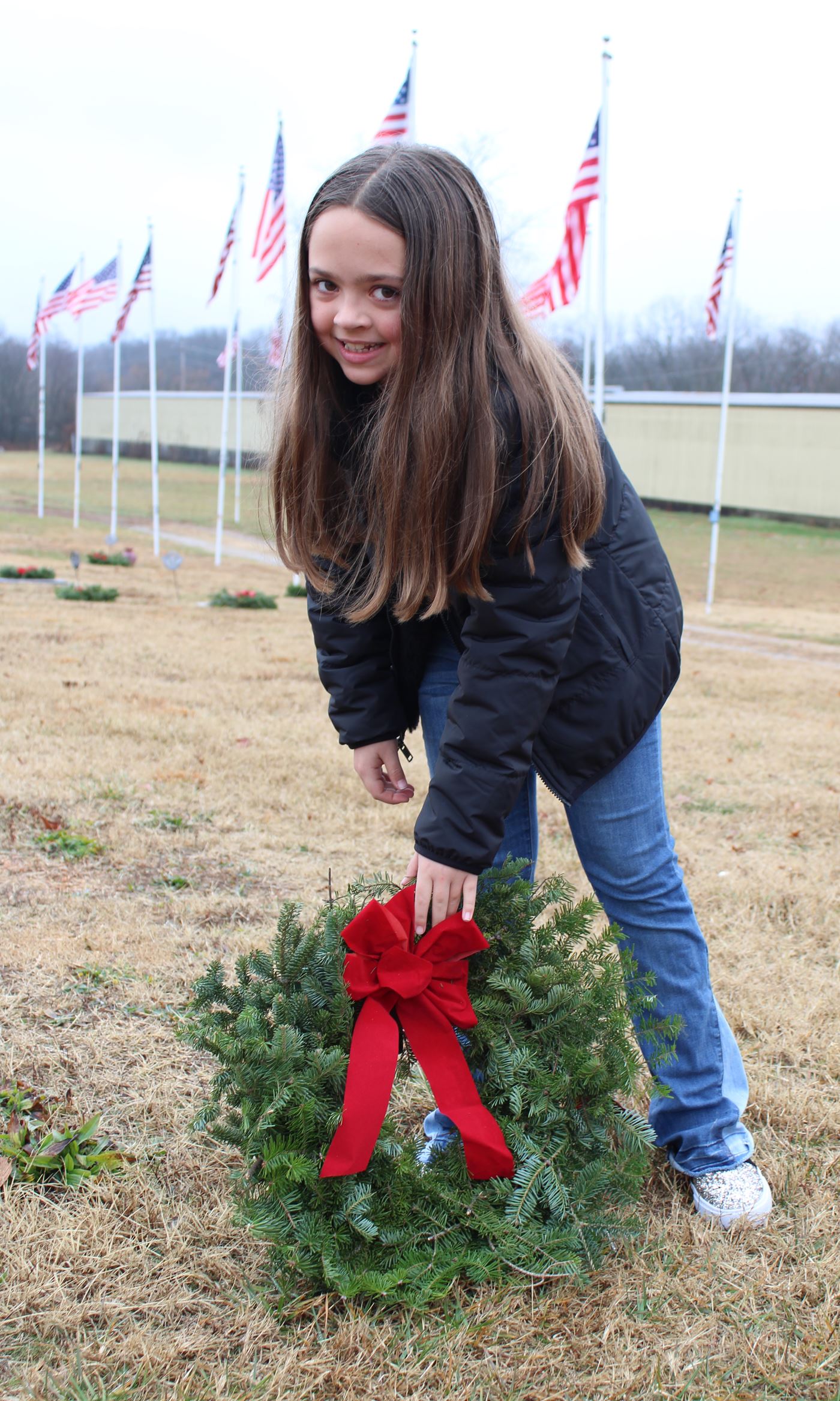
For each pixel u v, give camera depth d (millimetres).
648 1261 1855
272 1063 1692
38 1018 2633
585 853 2004
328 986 1822
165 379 90062
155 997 2779
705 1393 1568
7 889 3588
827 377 63094
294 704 8156
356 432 1739
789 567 37031
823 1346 1651
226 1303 1732
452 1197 1701
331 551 1823
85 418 82500
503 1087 1754
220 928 3340
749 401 44781
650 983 1941
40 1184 2006
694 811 5570
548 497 1546
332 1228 1673
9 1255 1802
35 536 37125
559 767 1879
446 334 1485
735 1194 1973
